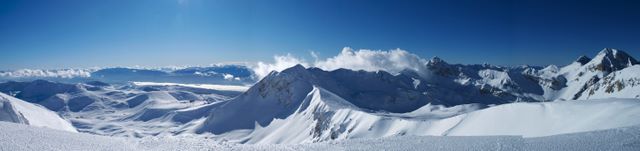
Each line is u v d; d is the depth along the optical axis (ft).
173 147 124.06
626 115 168.66
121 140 128.47
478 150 108.47
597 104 211.00
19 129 118.32
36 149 96.68
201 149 124.16
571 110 218.59
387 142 132.46
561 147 102.53
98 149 107.24
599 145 99.86
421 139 135.85
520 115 249.55
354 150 120.37
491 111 283.59
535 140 116.67
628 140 100.78
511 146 110.22
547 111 234.99
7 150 92.22
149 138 136.46
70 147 104.17
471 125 287.28
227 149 129.29
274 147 135.03
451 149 112.47
